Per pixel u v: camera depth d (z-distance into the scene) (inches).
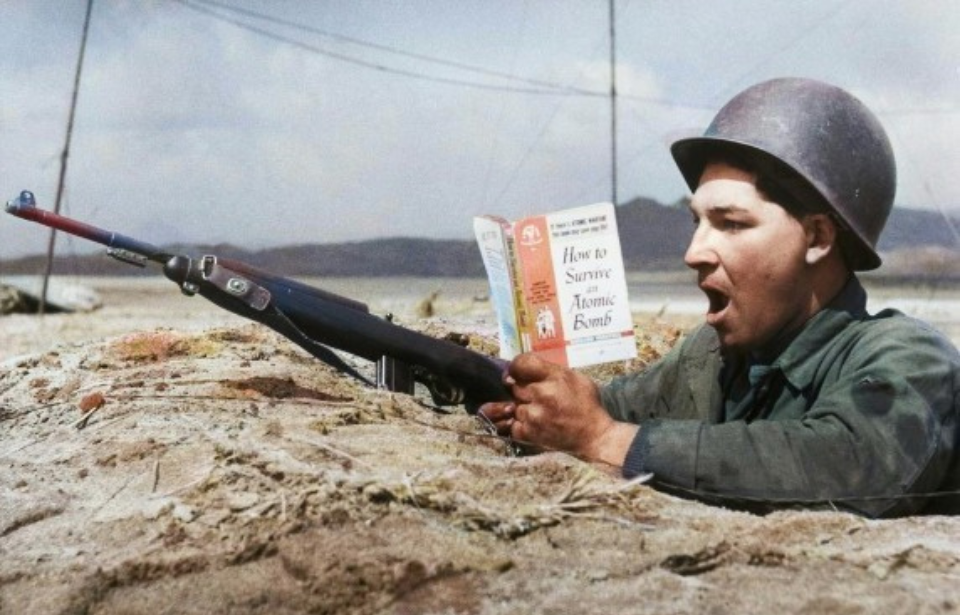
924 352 91.5
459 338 133.0
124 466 94.8
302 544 74.2
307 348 109.5
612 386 115.0
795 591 69.6
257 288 105.0
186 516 80.2
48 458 100.7
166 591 71.0
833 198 92.0
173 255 104.6
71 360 142.7
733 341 96.0
